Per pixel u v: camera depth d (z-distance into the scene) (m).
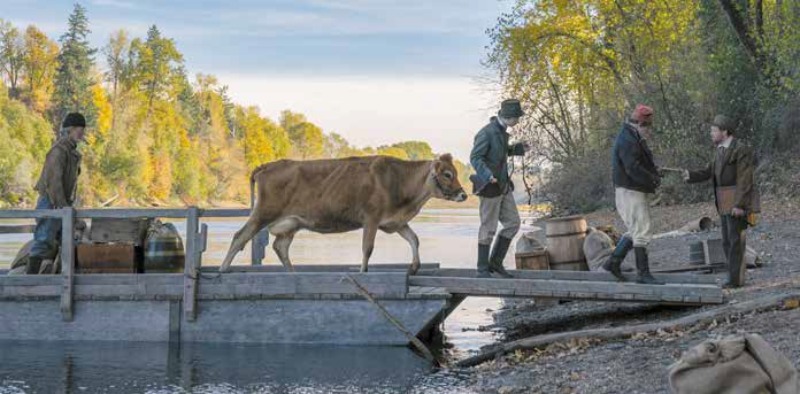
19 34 113.12
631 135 11.15
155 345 11.06
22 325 11.36
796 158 24.27
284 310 11.13
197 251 11.18
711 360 5.63
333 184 11.29
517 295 11.09
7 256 25.66
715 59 26.14
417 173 11.36
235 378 9.38
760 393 5.53
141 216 11.37
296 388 8.95
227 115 162.25
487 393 8.40
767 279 11.95
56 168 11.57
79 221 12.12
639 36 30.81
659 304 11.98
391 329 11.00
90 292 11.26
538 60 36.16
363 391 8.79
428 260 23.94
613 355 8.83
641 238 11.15
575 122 36.75
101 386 9.06
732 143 11.41
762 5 25.91
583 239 13.42
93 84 110.81
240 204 132.50
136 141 104.94
